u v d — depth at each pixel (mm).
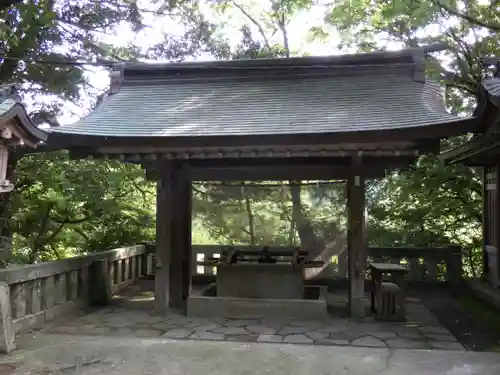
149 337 5832
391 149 6199
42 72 9375
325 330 6242
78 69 9805
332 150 6293
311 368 4605
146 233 11922
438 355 5020
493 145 6602
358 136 5891
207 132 6422
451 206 10281
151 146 6434
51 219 10703
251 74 8227
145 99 7992
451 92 11492
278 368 4605
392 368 4598
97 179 10156
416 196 10742
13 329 5316
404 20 10234
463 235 12102
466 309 7691
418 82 7496
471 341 5887
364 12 10648
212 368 4605
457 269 9461
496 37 9859
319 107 7086
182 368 4605
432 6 8250
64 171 10031
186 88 8258
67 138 6301
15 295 6039
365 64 7891
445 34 10180
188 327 6402
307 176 7793
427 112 6387
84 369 4566
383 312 6781
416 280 9586
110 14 10523
